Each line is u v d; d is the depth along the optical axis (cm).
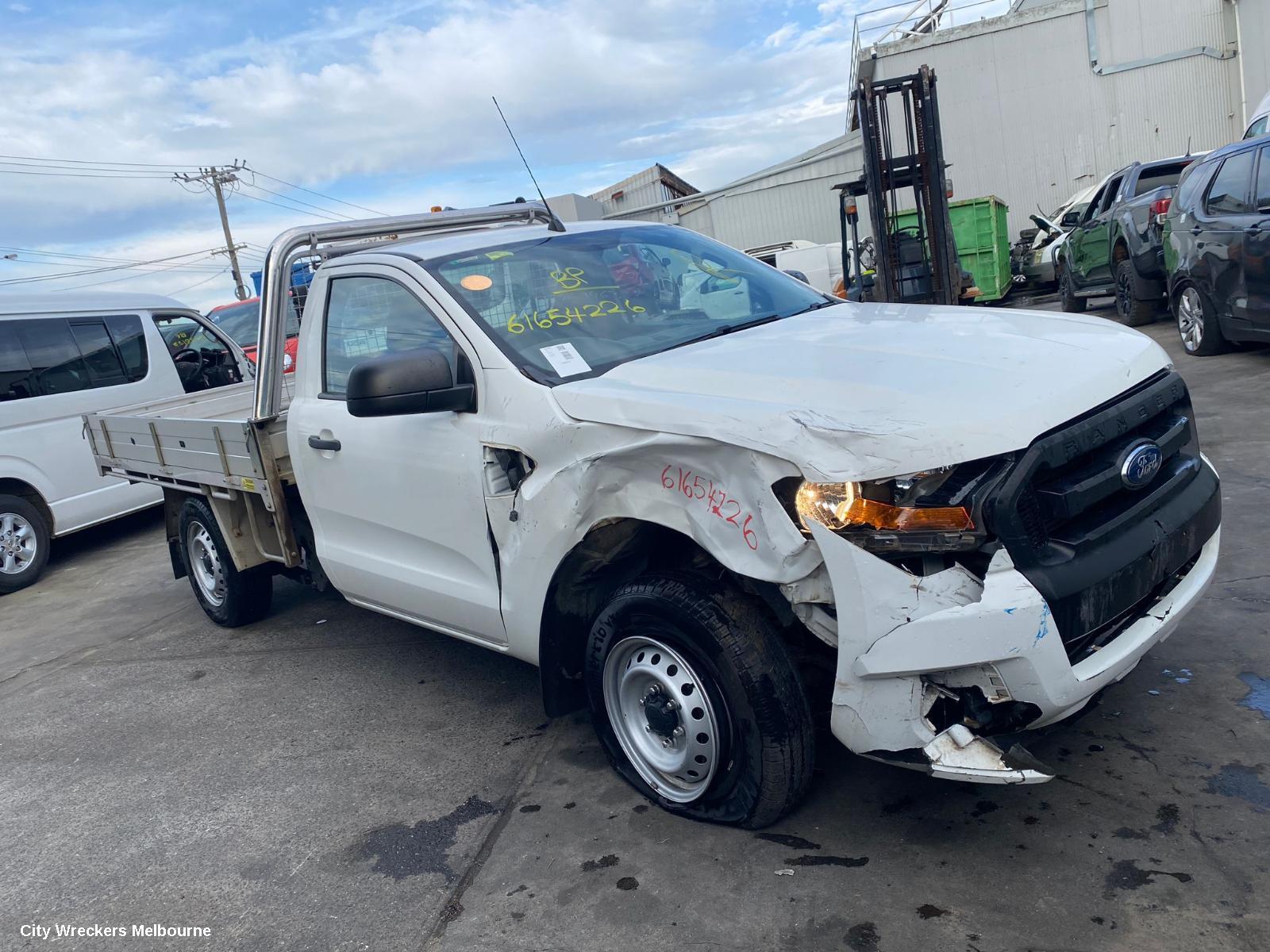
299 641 564
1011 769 248
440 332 368
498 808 347
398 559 411
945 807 303
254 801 380
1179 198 884
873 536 243
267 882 323
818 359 301
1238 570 436
